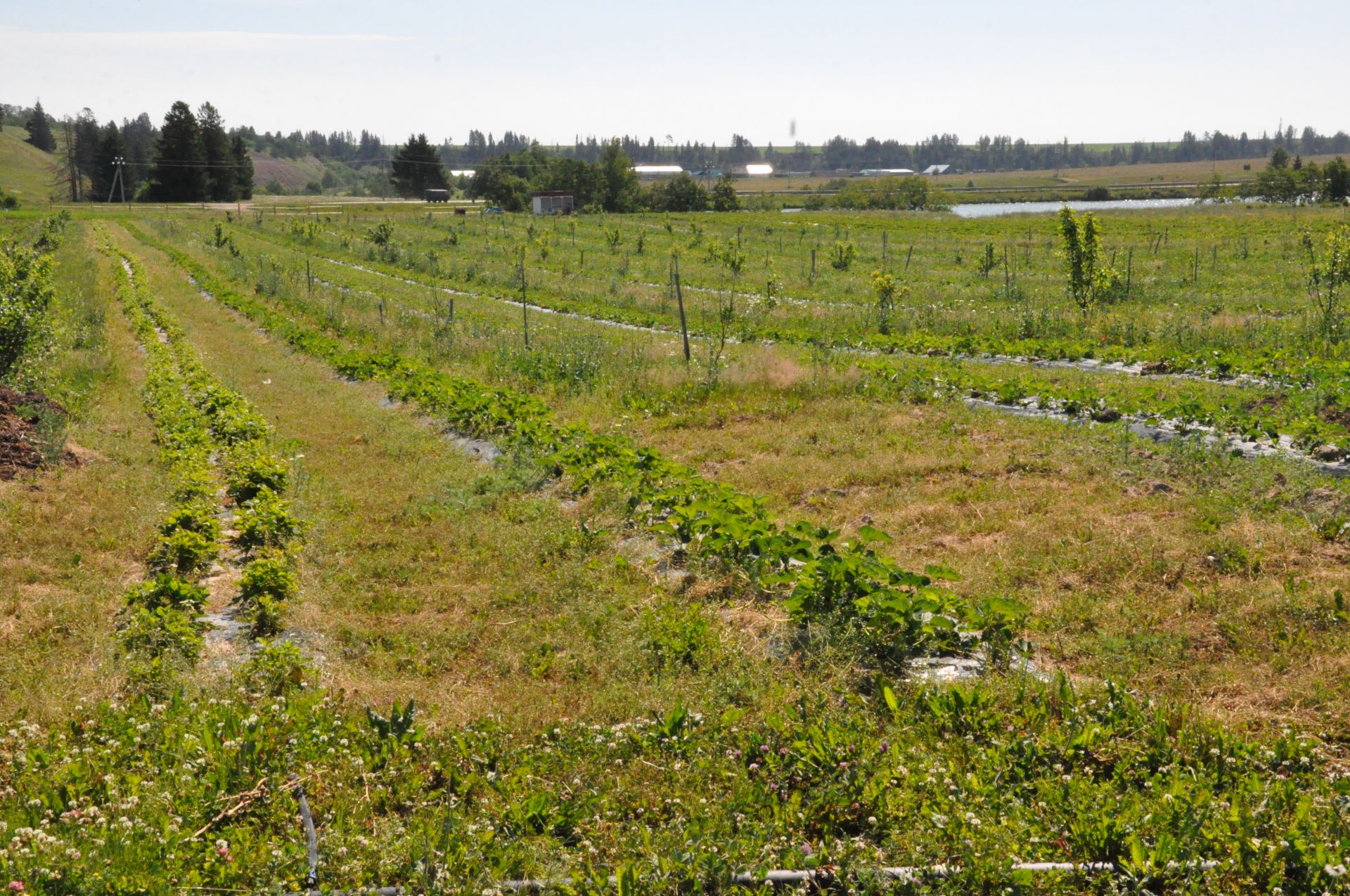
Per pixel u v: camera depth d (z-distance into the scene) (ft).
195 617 24.27
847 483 34.78
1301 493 29.48
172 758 17.46
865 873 13.98
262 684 20.58
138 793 16.24
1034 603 23.18
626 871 14.05
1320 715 17.89
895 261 141.28
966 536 28.37
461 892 14.02
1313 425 36.19
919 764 16.75
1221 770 16.51
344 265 154.30
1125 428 38.93
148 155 505.25
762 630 22.97
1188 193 417.49
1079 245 82.94
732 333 78.48
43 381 50.65
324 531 31.14
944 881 13.83
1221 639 21.01
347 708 19.85
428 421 47.70
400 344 72.13
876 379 52.21
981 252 151.74
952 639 21.72
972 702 18.65
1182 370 56.34
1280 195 271.08
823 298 103.14
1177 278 106.01
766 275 122.83
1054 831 15.06
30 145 603.67
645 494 31.71
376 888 14.28
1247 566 24.41
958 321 80.59
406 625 24.20
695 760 17.66
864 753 17.10
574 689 20.83
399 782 17.24
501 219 248.73
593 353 59.36
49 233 159.12
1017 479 33.76
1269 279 100.89
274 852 14.62
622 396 51.93
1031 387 47.98
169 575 26.08
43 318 51.26
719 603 24.56
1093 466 33.94
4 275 54.24
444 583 26.81
